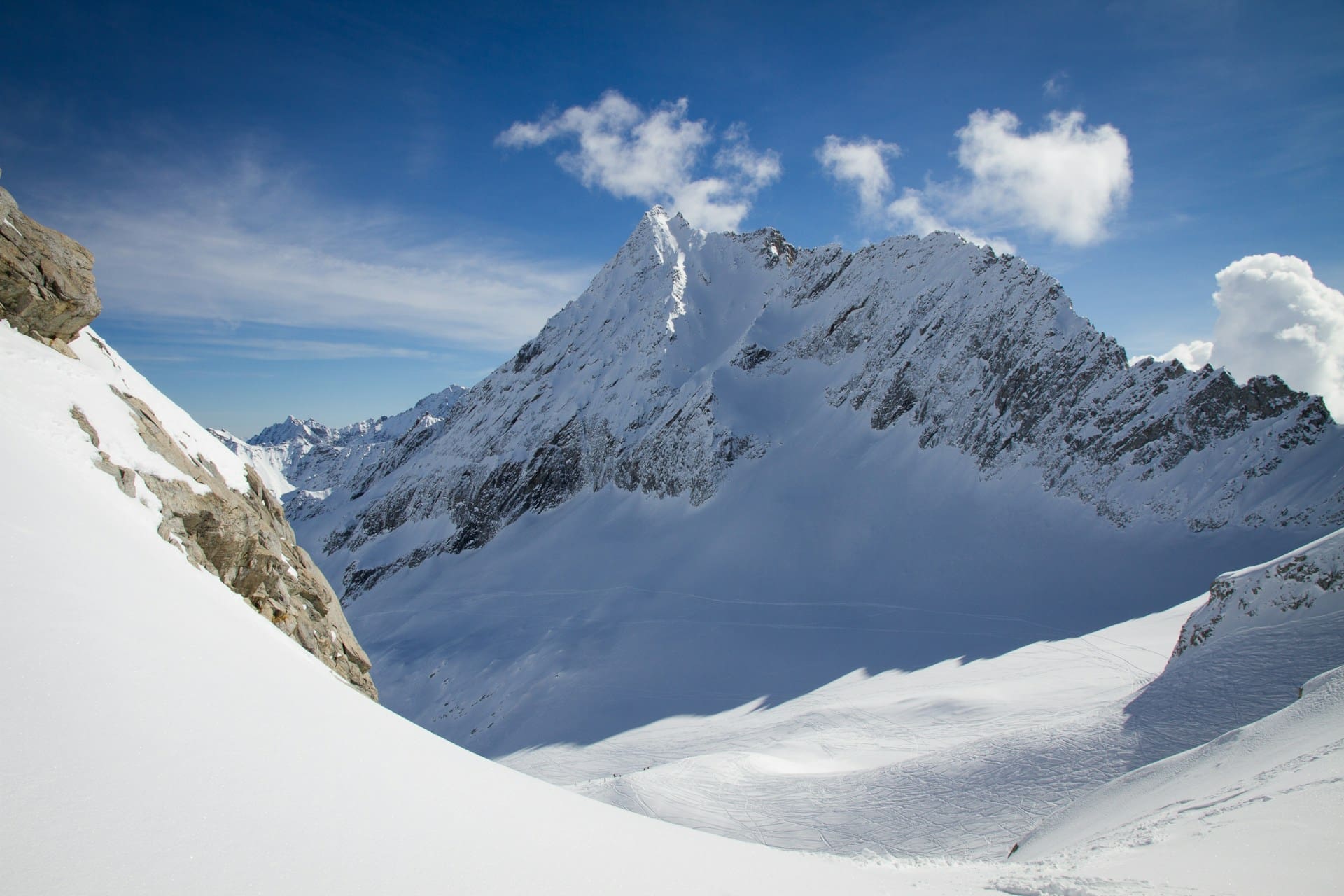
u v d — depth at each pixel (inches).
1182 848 338.3
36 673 180.9
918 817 1151.0
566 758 2420.0
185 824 154.6
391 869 172.2
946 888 328.2
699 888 231.0
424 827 204.4
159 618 259.4
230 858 148.8
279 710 245.0
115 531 323.9
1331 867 252.7
